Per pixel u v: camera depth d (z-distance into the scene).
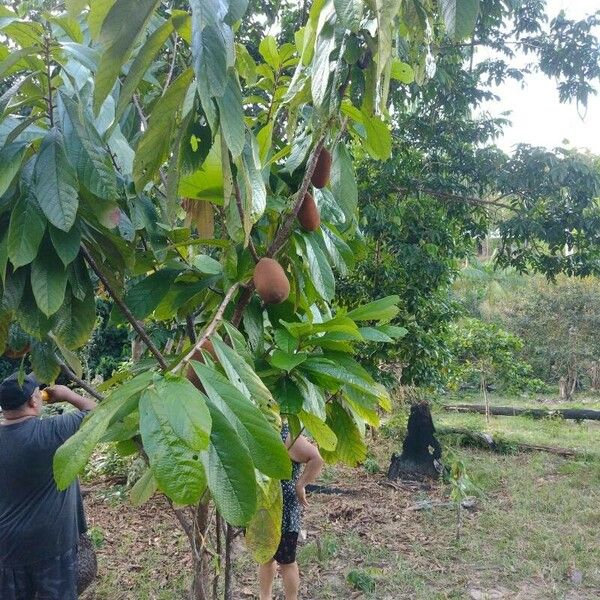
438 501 6.39
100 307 6.22
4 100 1.36
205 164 1.48
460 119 7.15
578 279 14.18
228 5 1.15
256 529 1.59
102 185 1.36
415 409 7.54
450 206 7.11
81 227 1.51
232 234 1.47
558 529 5.52
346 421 1.91
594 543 5.17
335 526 5.66
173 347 2.22
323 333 1.69
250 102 2.03
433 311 6.75
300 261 1.78
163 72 2.15
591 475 7.40
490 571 4.66
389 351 6.49
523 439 9.74
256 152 1.44
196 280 1.78
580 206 6.91
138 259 1.79
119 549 5.03
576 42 6.93
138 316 1.67
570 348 14.34
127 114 1.88
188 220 1.77
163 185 1.89
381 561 4.85
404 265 6.36
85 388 2.00
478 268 13.16
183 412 0.90
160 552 4.96
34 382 2.88
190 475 0.87
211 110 1.13
